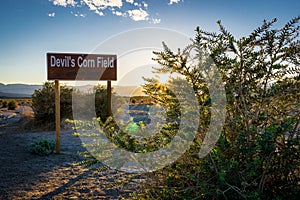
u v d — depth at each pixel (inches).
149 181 70.7
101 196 127.6
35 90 392.8
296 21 61.4
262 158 55.7
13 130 360.8
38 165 183.6
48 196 131.2
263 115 60.4
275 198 59.4
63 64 218.4
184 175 63.5
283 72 63.8
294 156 58.9
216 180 59.6
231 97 60.0
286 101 62.0
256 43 62.4
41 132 343.3
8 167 177.5
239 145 57.7
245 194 53.1
